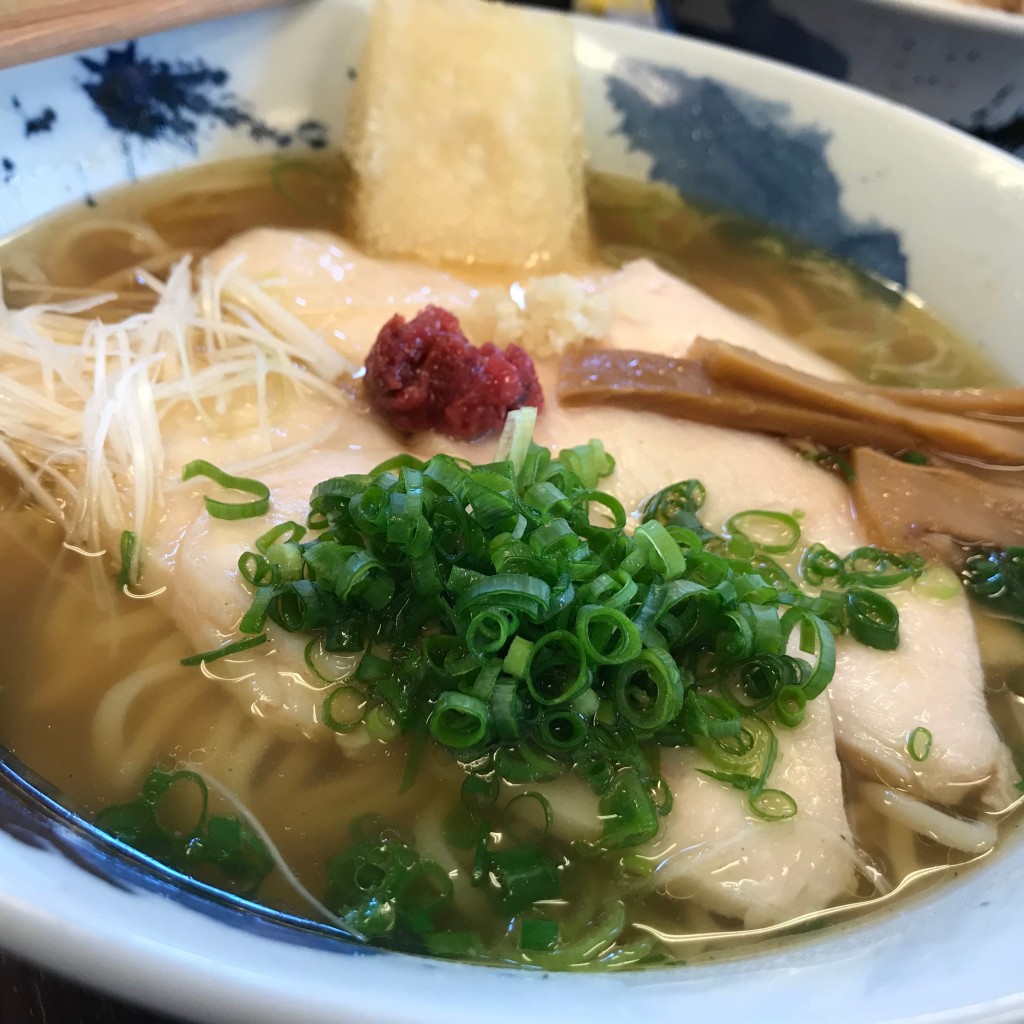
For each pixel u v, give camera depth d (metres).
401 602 0.12
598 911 0.11
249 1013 0.08
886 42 0.20
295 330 0.16
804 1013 0.08
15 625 0.13
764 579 0.13
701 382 0.15
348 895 0.11
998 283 0.17
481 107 0.19
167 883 0.10
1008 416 0.16
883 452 0.15
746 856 0.11
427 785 0.12
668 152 0.20
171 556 0.13
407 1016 0.08
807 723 0.12
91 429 0.14
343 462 0.14
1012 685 0.13
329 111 0.20
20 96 0.17
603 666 0.12
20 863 0.09
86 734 0.12
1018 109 0.20
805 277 0.19
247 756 0.12
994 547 0.14
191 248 0.18
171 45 0.18
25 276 0.17
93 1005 0.10
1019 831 0.12
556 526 0.12
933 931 0.10
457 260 0.19
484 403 0.14
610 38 0.20
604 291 0.17
